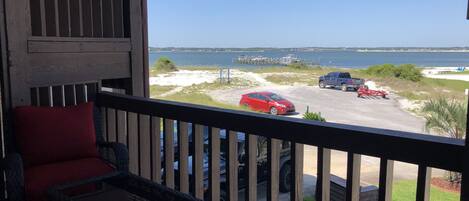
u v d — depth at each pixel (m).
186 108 2.41
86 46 3.09
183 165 2.51
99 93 3.18
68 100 3.11
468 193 1.33
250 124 2.04
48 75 2.90
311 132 1.78
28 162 2.54
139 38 3.46
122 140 3.20
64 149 2.63
